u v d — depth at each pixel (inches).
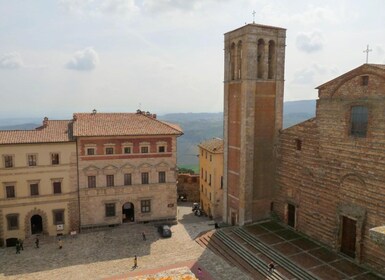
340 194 1689.2
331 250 1740.9
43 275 1692.9
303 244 1828.2
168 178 2404.0
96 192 2257.6
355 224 1620.3
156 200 2397.9
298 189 2001.7
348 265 1576.0
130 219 2412.6
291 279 1493.6
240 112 2133.4
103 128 2300.7
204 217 2694.4
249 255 1756.9
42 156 2129.7
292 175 2048.5
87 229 2266.2
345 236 1685.5
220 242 1993.1
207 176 2773.1
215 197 2628.0
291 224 2090.3
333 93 1704.0
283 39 2134.6
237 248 1861.5
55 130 2284.7
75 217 2240.4
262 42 2105.1
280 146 2148.1
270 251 1753.2
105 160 2258.9
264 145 2162.9
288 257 1670.8
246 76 2044.8
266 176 2193.7
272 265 1585.9
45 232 2185.0
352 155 1610.5
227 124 2295.8
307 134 1900.8
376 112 1482.5
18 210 2112.5
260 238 1927.9
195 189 3257.9
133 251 1973.4
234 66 2212.1
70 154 2183.8
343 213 1663.4
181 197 3284.9
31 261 1854.1
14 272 1724.9
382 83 1456.7
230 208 2325.3
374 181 1503.4
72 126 2338.8
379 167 1478.8
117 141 2268.7
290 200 2066.9
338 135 1685.5
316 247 1782.7
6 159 2066.9
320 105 1788.9
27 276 1683.1
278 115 2172.7
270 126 2164.1
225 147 2326.5
